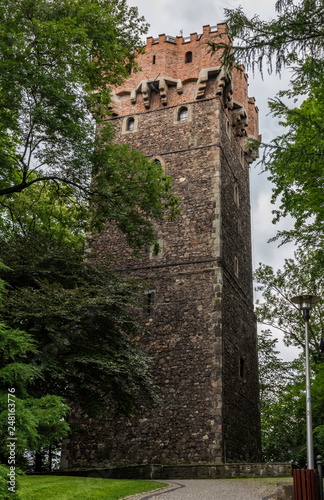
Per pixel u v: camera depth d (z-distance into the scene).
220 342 16.94
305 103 14.20
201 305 17.67
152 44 21.95
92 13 13.47
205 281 17.94
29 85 11.92
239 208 21.92
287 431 22.78
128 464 16.41
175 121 20.84
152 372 17.33
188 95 21.06
